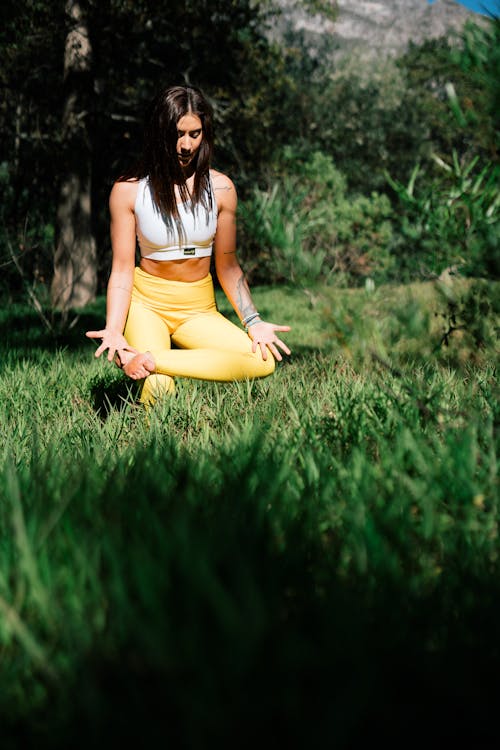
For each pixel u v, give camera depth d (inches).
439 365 189.6
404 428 99.5
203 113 147.3
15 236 546.3
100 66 787.4
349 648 53.7
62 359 265.7
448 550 75.0
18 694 55.2
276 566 68.8
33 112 757.9
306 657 53.2
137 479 92.7
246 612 54.2
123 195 154.7
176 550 64.8
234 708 48.3
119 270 159.9
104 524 77.0
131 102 795.4
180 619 56.9
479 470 90.7
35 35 736.3
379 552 70.4
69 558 69.4
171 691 50.9
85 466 99.1
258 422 126.0
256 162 906.7
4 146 697.0
